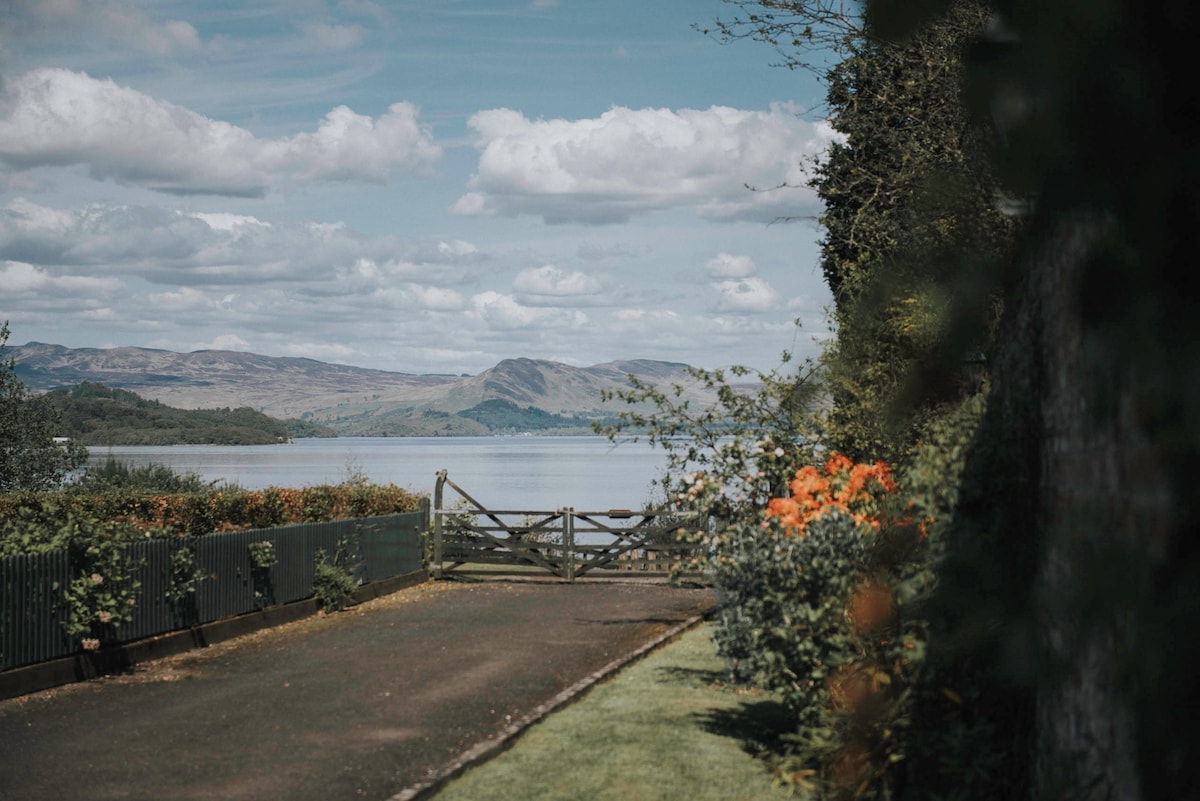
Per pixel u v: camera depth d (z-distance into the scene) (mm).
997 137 3586
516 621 14484
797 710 6895
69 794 6750
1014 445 4559
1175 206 3127
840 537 6785
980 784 4879
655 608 15578
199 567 12922
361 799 6547
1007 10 3406
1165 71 3082
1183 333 3141
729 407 10812
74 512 14219
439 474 20094
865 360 9227
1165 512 3191
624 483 83875
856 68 11414
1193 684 3166
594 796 6379
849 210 12406
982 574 4711
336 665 11367
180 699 9703
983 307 5289
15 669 9961
